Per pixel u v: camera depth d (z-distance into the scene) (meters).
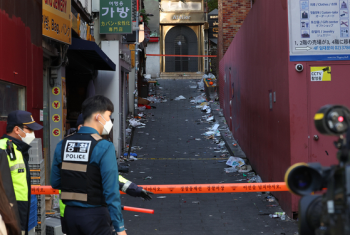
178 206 7.61
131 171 10.88
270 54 8.01
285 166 6.84
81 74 11.30
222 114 18.72
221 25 19.00
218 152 13.34
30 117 3.68
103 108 3.14
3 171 2.95
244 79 11.77
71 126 11.26
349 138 1.38
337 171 1.41
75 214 2.97
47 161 7.95
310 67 6.53
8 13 4.98
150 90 25.11
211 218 6.81
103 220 3.02
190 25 33.50
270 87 8.07
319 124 1.45
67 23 7.34
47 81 7.93
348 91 6.49
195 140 15.16
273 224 6.40
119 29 11.37
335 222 1.37
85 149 2.99
